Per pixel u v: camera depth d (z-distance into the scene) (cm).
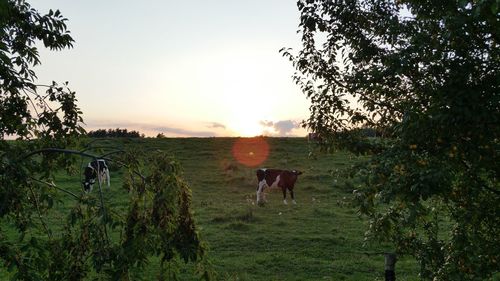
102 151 636
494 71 727
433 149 742
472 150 727
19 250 532
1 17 578
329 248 1838
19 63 625
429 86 766
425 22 783
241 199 2805
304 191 3014
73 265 536
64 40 653
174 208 529
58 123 659
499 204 786
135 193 558
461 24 689
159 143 4531
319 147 1045
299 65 988
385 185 744
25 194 586
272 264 1633
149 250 531
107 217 518
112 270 517
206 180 3259
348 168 868
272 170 2742
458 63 729
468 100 687
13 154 564
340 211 2470
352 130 977
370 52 926
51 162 664
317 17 974
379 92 878
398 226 961
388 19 845
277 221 2239
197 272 593
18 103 646
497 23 681
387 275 1109
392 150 761
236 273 1471
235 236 1975
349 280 1488
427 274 927
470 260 801
